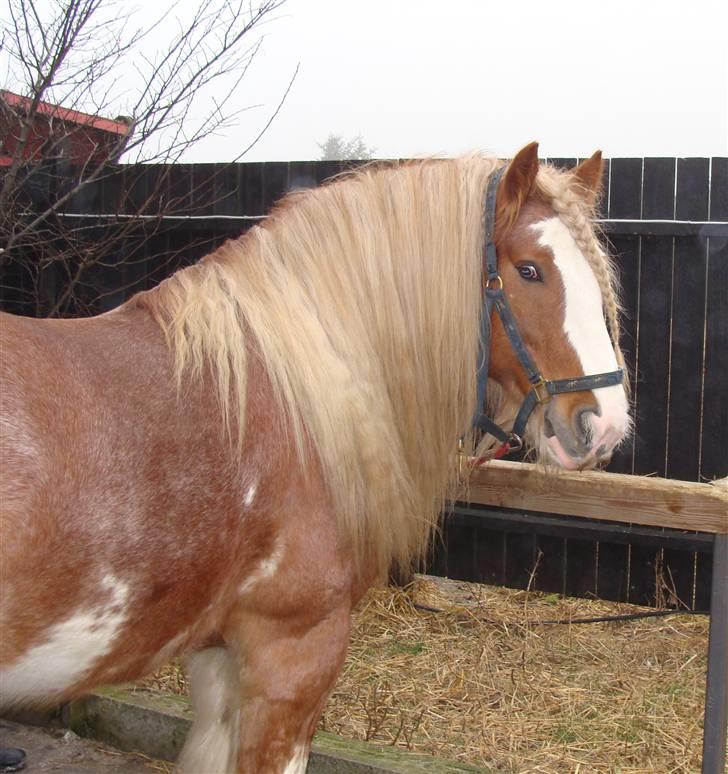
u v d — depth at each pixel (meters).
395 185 1.95
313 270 1.86
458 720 2.93
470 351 1.94
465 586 4.47
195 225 4.30
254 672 1.72
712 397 3.85
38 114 3.56
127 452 1.46
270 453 1.66
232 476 1.60
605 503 2.25
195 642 1.69
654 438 3.95
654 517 2.20
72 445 1.40
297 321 1.78
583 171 2.12
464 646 3.62
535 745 2.77
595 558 4.05
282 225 1.90
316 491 1.71
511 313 1.93
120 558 1.44
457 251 1.92
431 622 3.89
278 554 1.69
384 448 1.83
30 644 1.39
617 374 1.88
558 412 1.91
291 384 1.72
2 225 3.55
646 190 3.84
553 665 3.41
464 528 4.21
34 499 1.33
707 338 3.84
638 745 2.74
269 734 1.72
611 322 1.97
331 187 1.96
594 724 2.89
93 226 4.07
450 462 2.10
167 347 1.64
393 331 1.90
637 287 3.91
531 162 1.87
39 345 1.46
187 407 1.58
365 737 2.78
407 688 3.18
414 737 2.81
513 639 3.69
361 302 1.88
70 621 1.42
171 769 2.66
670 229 3.79
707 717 2.18
